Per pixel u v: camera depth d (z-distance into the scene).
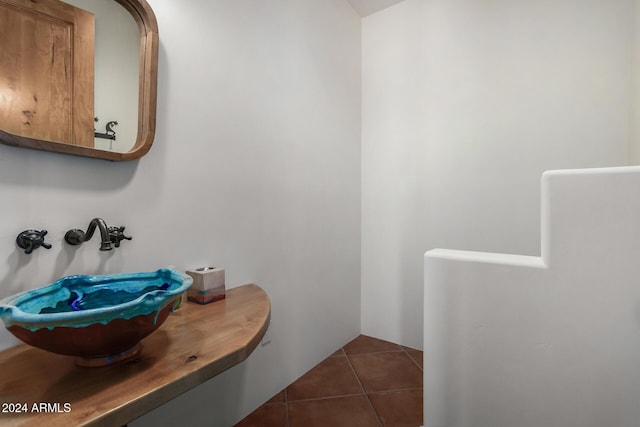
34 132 0.91
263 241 1.72
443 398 1.12
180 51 1.31
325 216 2.22
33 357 0.76
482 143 2.11
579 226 0.90
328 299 2.26
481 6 2.11
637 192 0.82
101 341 0.63
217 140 1.47
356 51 2.59
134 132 1.15
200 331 0.90
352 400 1.75
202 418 1.40
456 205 2.21
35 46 0.92
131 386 0.61
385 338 2.54
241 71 1.58
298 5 1.97
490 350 1.04
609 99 1.73
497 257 1.06
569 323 0.91
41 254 0.93
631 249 0.83
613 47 1.71
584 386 0.90
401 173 2.46
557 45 1.87
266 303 1.21
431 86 2.31
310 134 2.07
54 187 0.96
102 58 1.06
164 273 1.00
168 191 1.27
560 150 1.86
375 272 2.60
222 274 1.28
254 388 1.66
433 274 1.14
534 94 1.94
